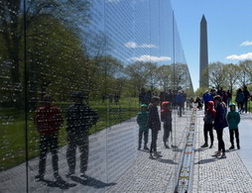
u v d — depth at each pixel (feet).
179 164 24.56
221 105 34.01
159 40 16.25
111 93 7.15
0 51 3.09
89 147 5.59
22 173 3.43
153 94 13.17
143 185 9.96
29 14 3.59
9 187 3.21
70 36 4.70
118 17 7.89
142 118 10.62
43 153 3.92
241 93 86.89
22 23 3.45
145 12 12.03
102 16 6.40
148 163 10.97
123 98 8.30
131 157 8.88
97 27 6.01
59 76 4.37
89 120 5.65
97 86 6.11
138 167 9.61
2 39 3.12
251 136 47.67
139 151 9.95
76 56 4.96
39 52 3.82
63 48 4.47
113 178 7.02
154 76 13.69
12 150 3.26
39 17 3.81
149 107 11.99
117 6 7.83
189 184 22.40
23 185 3.45
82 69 5.25
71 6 4.70
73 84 4.88
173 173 16.81
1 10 3.11
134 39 9.95
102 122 6.43
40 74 3.85
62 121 4.49
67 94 4.66
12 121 3.26
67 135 4.65
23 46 3.47
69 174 4.68
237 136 38.09
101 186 6.17
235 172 27.04
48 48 4.04
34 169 3.69
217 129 33.91
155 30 14.76
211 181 24.09
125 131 8.39
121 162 7.80
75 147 4.95
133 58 9.70
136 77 10.07
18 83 3.37
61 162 4.43
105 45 6.62
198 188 22.11
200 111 116.47
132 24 9.73
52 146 4.17
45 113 3.98
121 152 7.88
